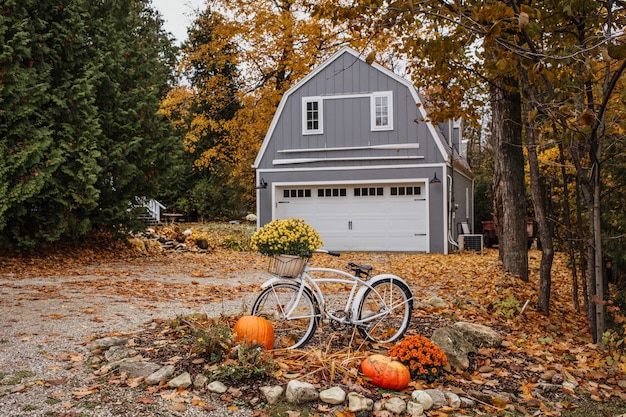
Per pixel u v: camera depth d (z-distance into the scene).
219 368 4.21
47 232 12.67
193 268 12.41
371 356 4.38
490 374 4.71
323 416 3.68
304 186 18.91
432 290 9.06
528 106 6.00
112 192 13.88
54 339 5.34
